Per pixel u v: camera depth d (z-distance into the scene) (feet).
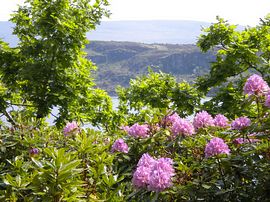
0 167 10.65
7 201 7.63
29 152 11.91
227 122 12.32
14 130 13.14
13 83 37.50
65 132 13.05
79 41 36.55
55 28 35.63
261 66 32.86
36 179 6.92
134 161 12.39
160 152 12.48
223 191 9.34
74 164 6.95
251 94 10.84
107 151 12.43
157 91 36.81
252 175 9.86
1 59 37.27
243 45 32.32
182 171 10.05
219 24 35.09
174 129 12.09
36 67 35.37
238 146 10.67
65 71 37.37
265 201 9.59
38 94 35.29
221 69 33.63
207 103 31.99
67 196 7.06
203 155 10.83
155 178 9.18
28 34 38.96
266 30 35.37
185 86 34.40
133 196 9.80
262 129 10.03
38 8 36.40
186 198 9.57
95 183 8.49
